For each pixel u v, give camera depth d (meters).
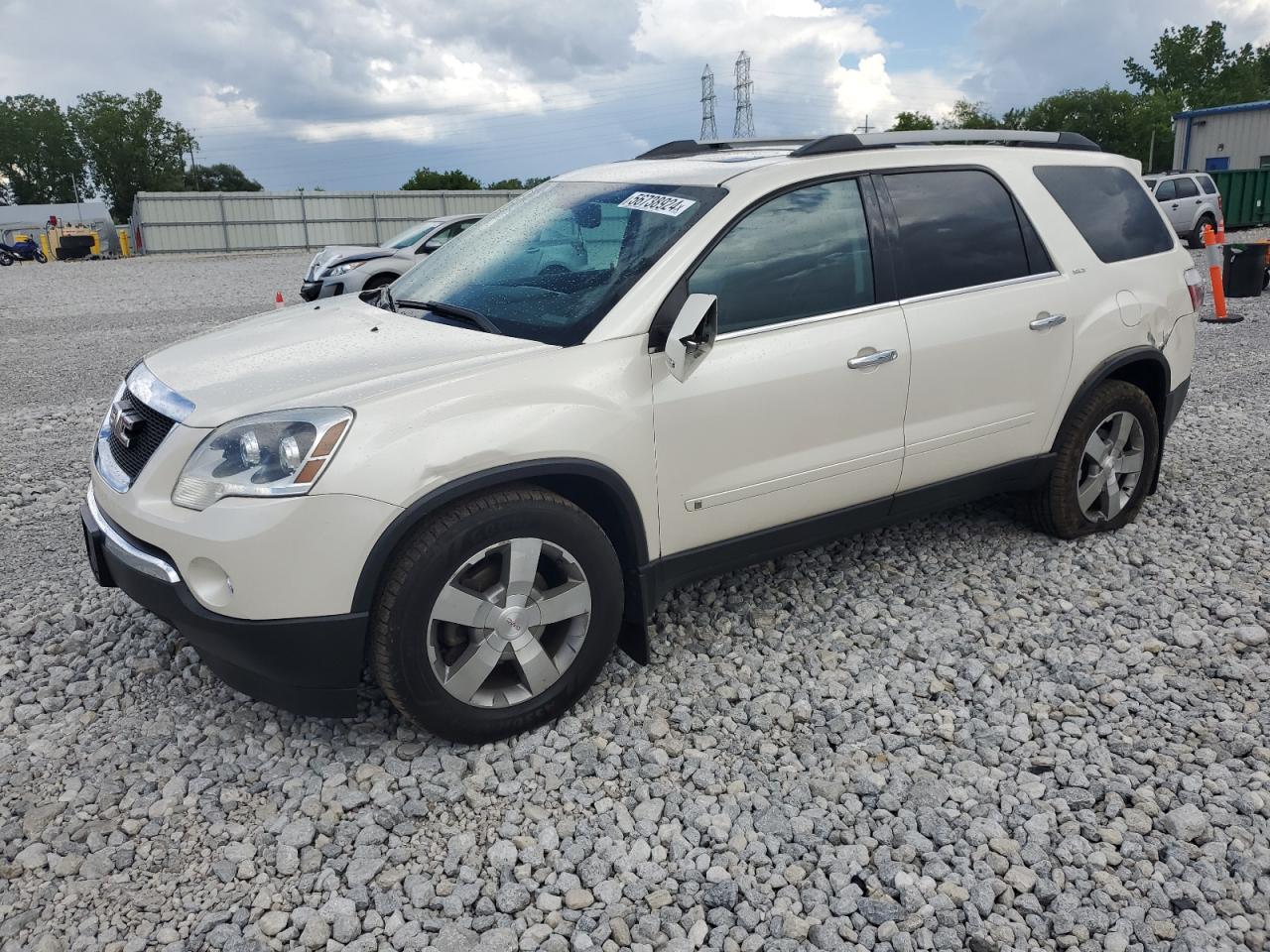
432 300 3.77
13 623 4.12
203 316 15.23
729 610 4.17
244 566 2.81
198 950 2.45
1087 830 2.83
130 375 3.61
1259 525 5.00
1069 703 3.46
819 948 2.46
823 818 2.89
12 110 105.00
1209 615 4.09
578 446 3.12
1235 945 2.45
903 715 3.41
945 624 4.04
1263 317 11.39
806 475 3.69
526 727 3.27
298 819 2.90
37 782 3.08
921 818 2.88
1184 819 2.85
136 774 3.12
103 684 3.64
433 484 2.90
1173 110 76.62
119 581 3.23
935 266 3.97
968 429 4.11
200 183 109.56
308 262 30.31
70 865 2.72
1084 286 4.39
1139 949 2.44
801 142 4.43
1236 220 27.88
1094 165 4.68
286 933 2.49
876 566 4.56
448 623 3.06
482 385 3.03
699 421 3.38
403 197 41.66
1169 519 5.07
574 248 3.67
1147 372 4.81
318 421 2.84
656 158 4.46
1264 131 33.28
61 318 15.39
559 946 2.45
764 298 3.55
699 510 3.48
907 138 4.00
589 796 3.01
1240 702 3.45
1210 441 6.48
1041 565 4.55
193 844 2.81
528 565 3.09
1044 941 2.47
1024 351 4.18
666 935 2.50
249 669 2.98
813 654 3.82
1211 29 85.56
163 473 3.00
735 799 2.99
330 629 2.87
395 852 2.78
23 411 8.27
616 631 3.37
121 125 102.75
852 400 3.71
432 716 3.07
